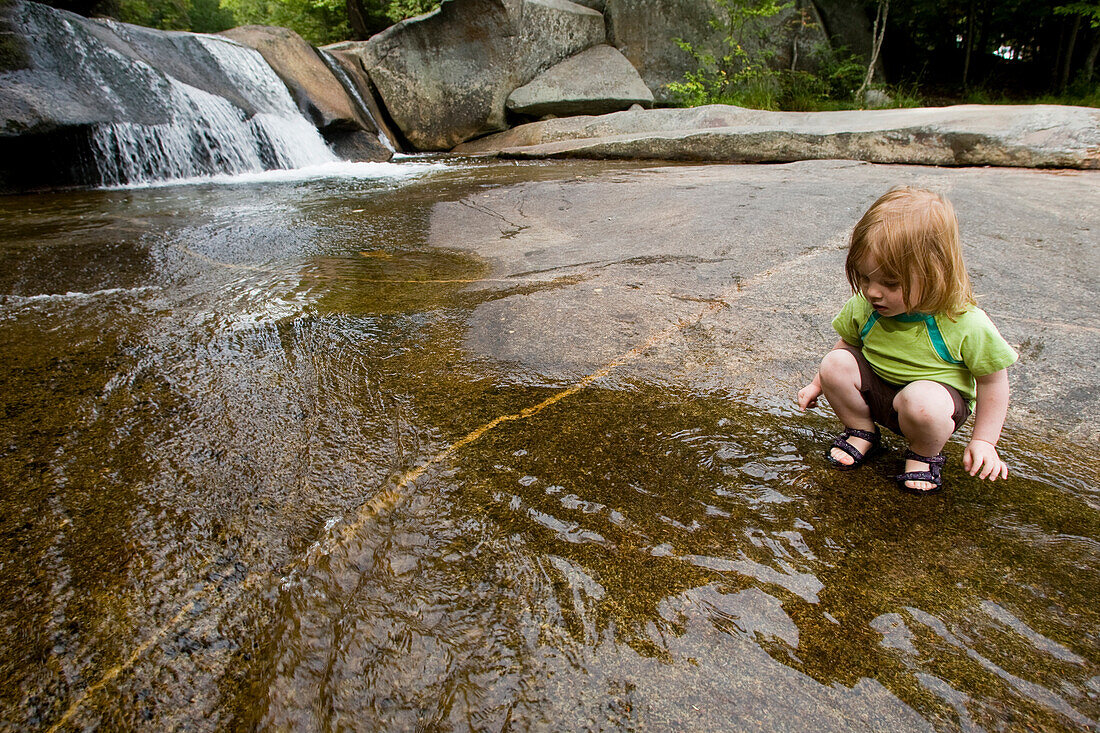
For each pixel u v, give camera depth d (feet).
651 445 6.48
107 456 6.46
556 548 5.04
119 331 9.74
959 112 27.71
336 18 67.56
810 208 15.93
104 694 3.96
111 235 16.08
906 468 5.88
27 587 4.78
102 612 4.55
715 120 34.88
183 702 3.91
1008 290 10.20
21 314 10.54
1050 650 4.06
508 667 4.03
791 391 7.55
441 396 7.59
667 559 4.90
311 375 8.20
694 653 4.08
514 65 43.14
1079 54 52.65
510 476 5.99
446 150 44.65
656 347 8.78
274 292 11.51
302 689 3.97
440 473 6.06
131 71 26.58
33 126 22.52
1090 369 7.71
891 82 55.83
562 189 20.98
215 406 7.43
